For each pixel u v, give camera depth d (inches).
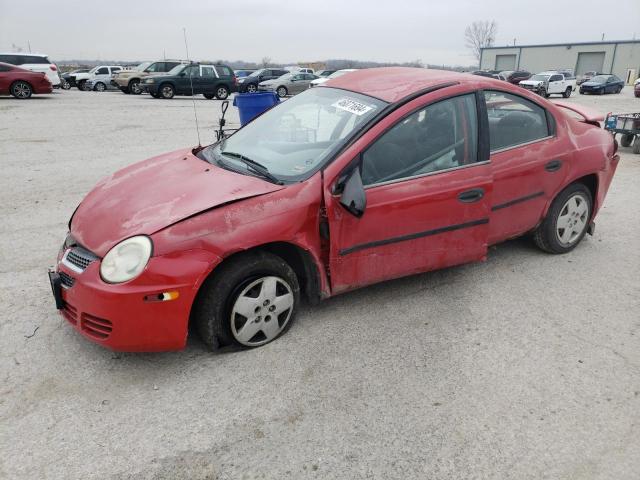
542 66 2915.8
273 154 141.4
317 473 93.7
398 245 138.3
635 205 257.4
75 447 98.1
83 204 136.3
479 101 149.7
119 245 111.1
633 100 1167.6
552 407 111.7
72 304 115.1
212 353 127.3
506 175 156.0
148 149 383.6
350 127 135.4
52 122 520.7
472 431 104.3
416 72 160.6
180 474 93.0
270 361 124.8
